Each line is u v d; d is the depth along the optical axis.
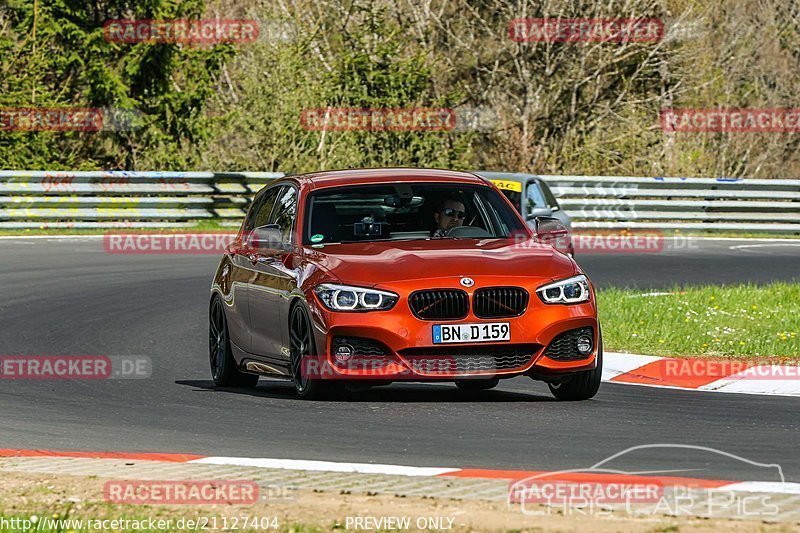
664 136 111.50
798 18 129.25
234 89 107.38
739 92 126.19
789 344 36.28
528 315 26.02
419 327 25.56
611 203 84.94
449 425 24.22
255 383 32.28
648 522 15.53
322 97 94.44
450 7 119.00
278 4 104.44
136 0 95.31
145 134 95.44
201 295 51.06
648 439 22.70
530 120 114.88
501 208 29.70
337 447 22.05
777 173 124.69
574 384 27.31
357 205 29.25
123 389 30.64
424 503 16.81
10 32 97.00
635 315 41.47
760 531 15.19
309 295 26.53
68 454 21.73
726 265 65.56
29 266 58.94
